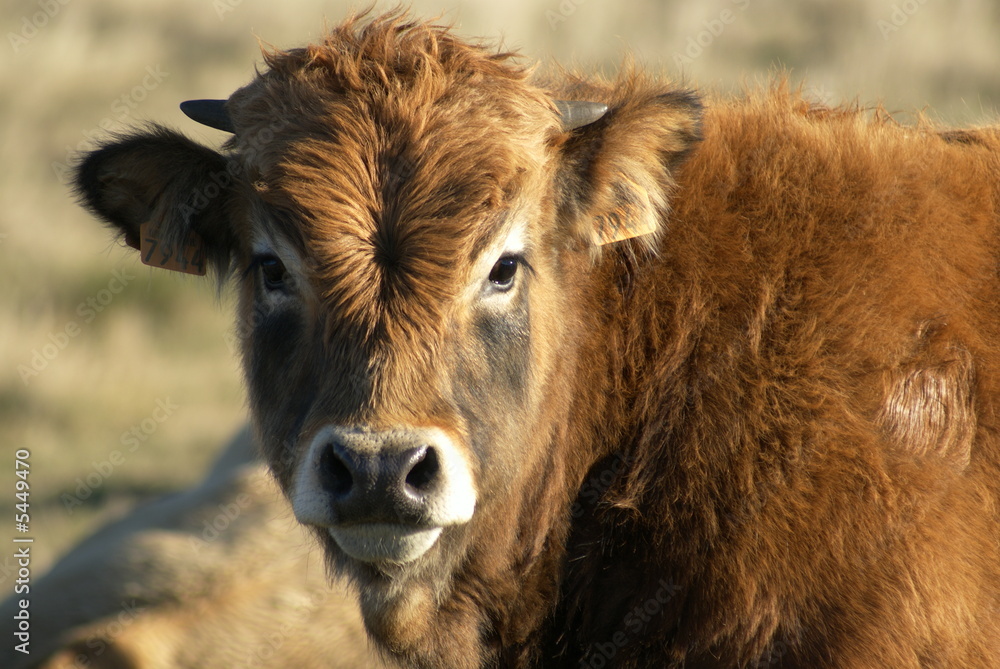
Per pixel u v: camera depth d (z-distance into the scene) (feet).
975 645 24.67
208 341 69.67
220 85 98.63
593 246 26.58
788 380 25.40
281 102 24.94
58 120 93.91
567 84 29.86
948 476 24.89
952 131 30.91
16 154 89.10
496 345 24.04
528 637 27.53
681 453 25.70
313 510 21.67
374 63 25.08
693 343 26.18
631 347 26.76
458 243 23.07
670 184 26.45
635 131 25.70
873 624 24.21
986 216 26.99
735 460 25.25
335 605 37.01
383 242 23.08
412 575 25.18
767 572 24.73
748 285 26.09
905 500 24.41
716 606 25.12
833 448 24.73
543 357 25.52
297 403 23.94
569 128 26.09
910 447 24.93
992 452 25.30
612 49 96.58
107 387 63.57
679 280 26.50
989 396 25.35
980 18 107.24
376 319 22.52
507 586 26.78
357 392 22.04
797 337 25.55
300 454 22.49
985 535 24.93
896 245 26.14
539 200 25.14
